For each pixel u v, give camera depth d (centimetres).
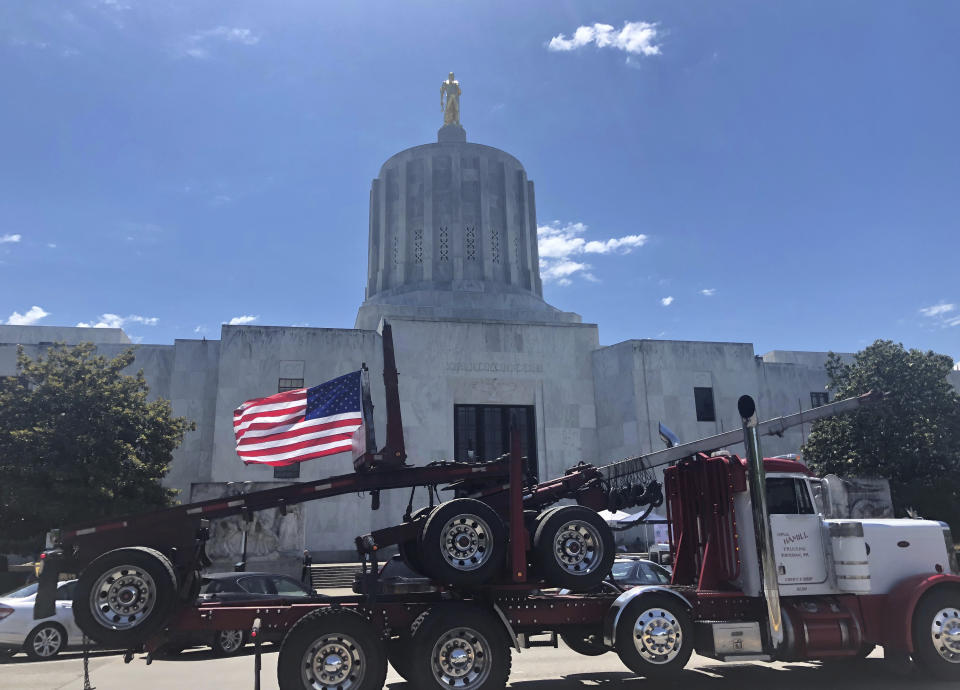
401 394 3850
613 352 4091
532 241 5125
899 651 1038
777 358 4881
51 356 2688
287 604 934
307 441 1258
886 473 2955
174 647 1415
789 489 1046
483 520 926
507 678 887
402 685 1034
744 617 995
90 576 820
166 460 2789
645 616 945
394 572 1202
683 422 3972
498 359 4028
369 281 5100
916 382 3023
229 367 3700
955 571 1067
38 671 1264
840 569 1010
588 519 962
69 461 2411
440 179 4875
